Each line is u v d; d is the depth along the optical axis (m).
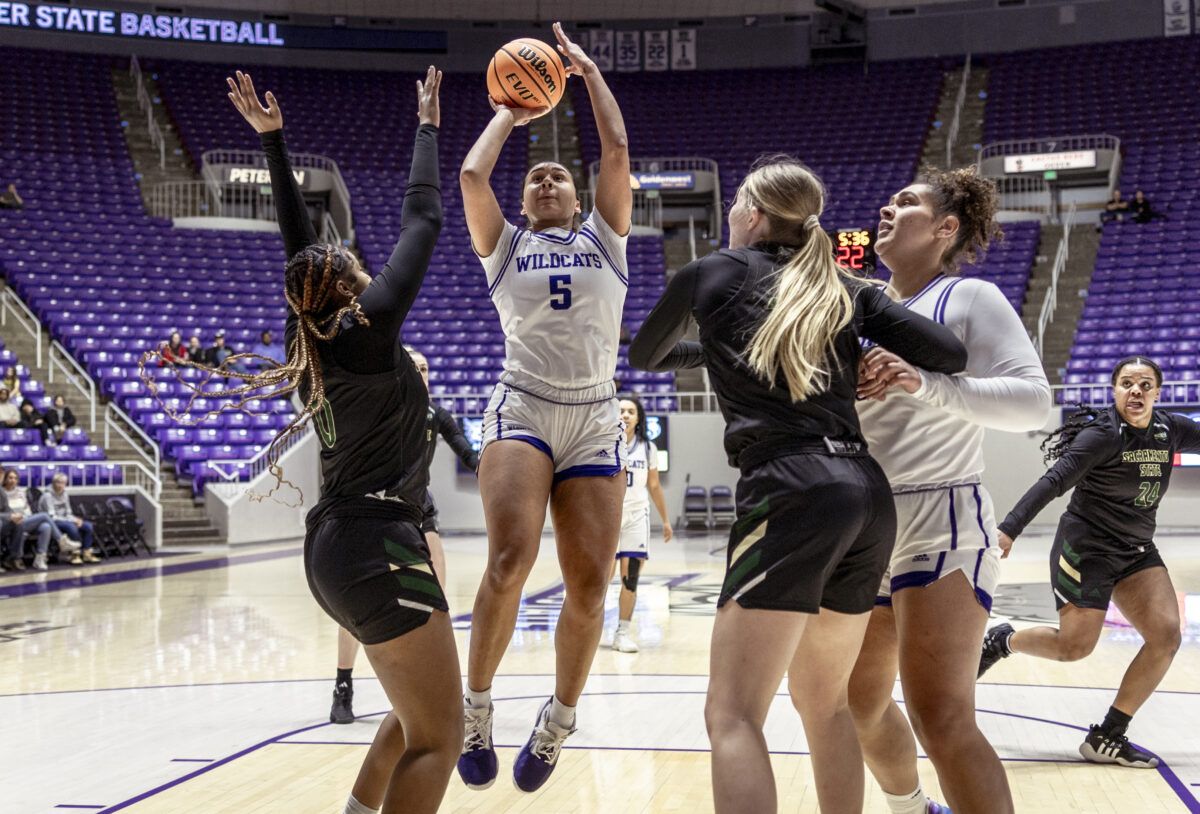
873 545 2.53
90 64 24.86
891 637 2.96
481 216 3.56
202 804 3.66
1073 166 22.69
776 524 2.43
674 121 25.72
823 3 26.53
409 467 2.86
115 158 22.73
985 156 23.89
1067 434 4.46
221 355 17.30
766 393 2.52
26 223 19.78
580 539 3.40
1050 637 4.50
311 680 6.01
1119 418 4.32
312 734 4.69
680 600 9.58
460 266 21.44
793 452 2.47
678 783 3.88
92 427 16.30
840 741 2.69
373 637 2.73
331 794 3.77
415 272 2.89
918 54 26.81
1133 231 20.86
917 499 2.82
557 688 3.40
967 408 2.59
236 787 3.86
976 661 2.72
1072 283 20.23
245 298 19.38
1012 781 3.91
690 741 4.48
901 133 24.83
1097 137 23.20
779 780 3.89
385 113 25.62
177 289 19.22
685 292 2.68
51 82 24.03
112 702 5.43
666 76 26.86
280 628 8.05
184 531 16.09
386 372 2.78
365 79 26.34
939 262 3.08
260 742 4.55
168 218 21.17
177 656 6.84
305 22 26.75
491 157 3.56
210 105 24.92
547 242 3.61
